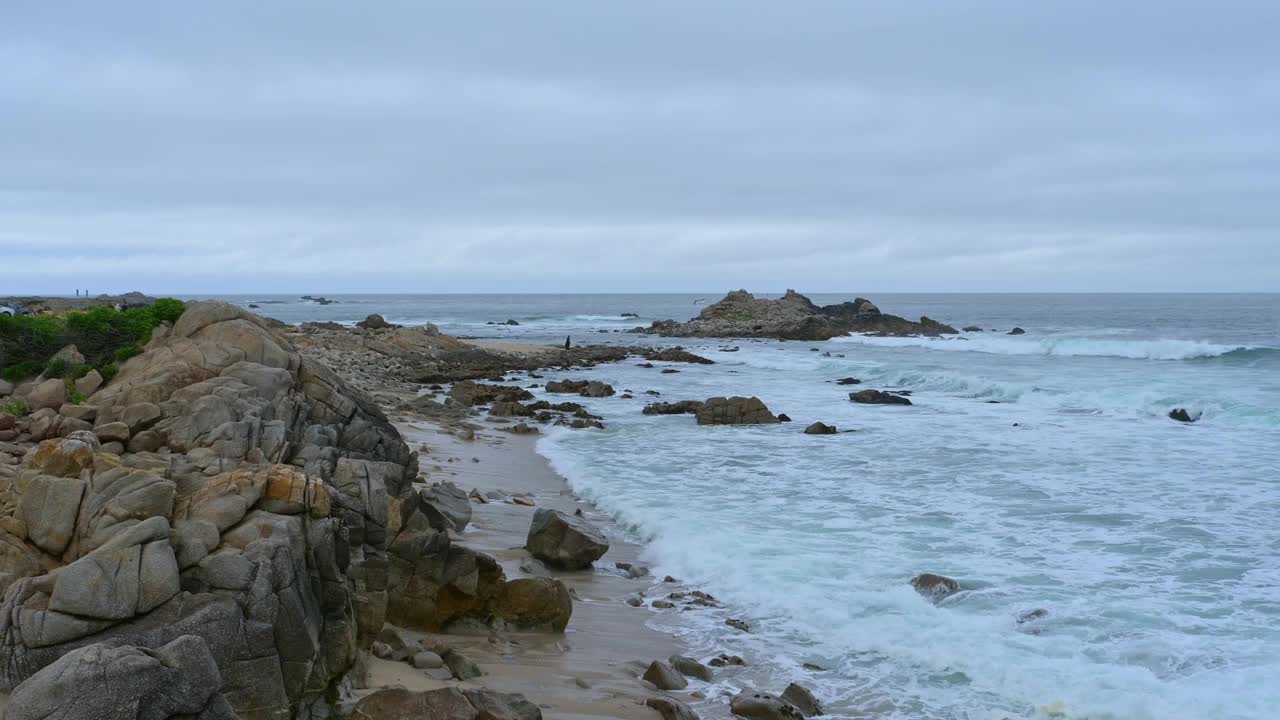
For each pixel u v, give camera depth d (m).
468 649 12.24
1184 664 11.93
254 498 9.52
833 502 21.20
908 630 13.18
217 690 7.32
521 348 72.38
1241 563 16.39
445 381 53.28
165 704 6.91
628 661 12.21
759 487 22.97
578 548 16.48
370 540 11.55
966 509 20.50
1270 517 19.66
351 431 15.86
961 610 14.03
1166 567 16.16
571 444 30.31
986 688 11.41
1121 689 11.10
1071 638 12.84
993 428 33.38
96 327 17.81
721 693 11.29
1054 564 16.33
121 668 6.76
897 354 71.19
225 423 12.42
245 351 15.59
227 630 8.30
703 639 13.18
